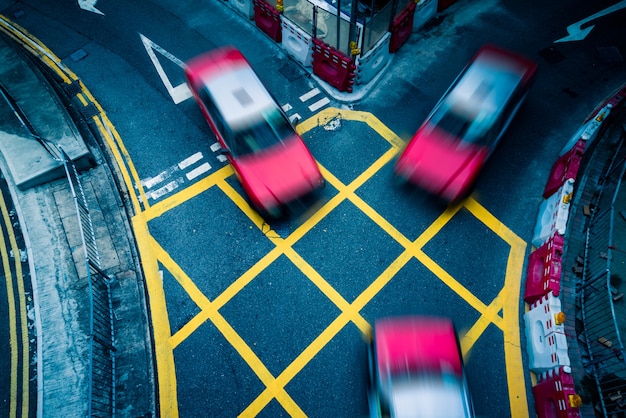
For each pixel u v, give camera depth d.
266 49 11.17
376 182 9.09
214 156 9.41
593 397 6.93
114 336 7.45
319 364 7.23
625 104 9.70
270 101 8.62
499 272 8.09
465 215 8.69
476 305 7.77
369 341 7.28
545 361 6.71
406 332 6.81
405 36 11.03
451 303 7.78
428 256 8.24
